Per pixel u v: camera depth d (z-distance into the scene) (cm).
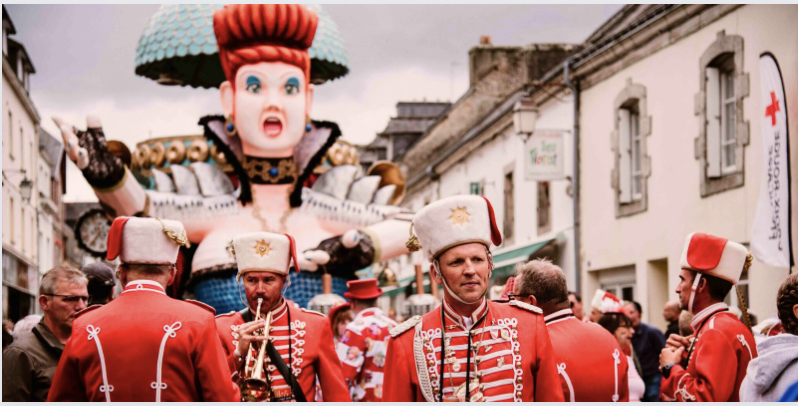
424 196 3319
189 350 454
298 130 1126
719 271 546
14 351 555
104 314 457
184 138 1206
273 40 1117
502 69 3019
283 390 559
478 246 425
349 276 1184
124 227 468
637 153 1644
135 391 446
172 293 1173
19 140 2712
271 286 578
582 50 1867
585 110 1791
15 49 2723
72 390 458
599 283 1766
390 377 436
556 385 430
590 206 1766
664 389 557
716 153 1362
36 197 3120
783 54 1147
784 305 473
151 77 1256
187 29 1177
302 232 1162
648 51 1536
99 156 1051
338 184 1205
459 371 423
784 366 431
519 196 2214
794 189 1059
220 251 1116
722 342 520
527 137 1795
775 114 1029
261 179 1141
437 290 1127
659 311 1545
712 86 1365
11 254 2544
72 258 4706
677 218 1450
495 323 432
